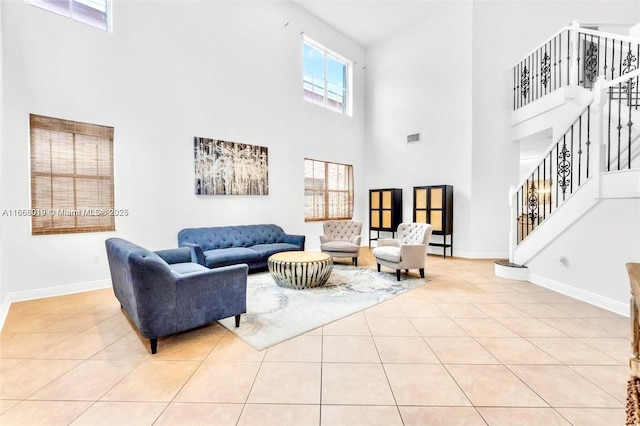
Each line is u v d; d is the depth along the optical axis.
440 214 5.93
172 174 4.48
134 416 1.53
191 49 4.68
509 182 5.79
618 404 1.59
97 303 3.26
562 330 2.52
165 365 2.01
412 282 4.09
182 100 4.59
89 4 3.93
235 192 5.20
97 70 3.79
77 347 2.27
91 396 1.69
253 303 3.24
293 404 1.62
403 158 7.06
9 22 3.21
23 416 1.53
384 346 2.27
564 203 3.48
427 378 1.85
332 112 7.07
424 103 6.62
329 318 2.82
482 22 5.75
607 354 2.12
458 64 6.02
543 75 5.21
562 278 3.56
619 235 2.88
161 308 2.18
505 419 1.49
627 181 2.76
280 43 5.92
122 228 4.02
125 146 4.03
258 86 5.57
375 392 1.71
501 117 5.74
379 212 7.02
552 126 4.75
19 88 3.27
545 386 1.76
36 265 3.40
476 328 2.58
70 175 3.61
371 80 7.76
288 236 5.31
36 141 3.38
